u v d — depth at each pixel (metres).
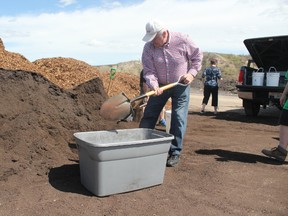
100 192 3.80
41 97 5.42
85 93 6.84
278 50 9.55
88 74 9.30
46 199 3.72
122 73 11.65
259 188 4.30
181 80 4.73
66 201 3.70
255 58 10.23
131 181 3.98
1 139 4.56
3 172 4.10
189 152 5.80
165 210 3.61
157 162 4.15
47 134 5.06
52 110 5.41
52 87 5.84
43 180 4.16
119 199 3.81
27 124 4.88
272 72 9.57
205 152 5.85
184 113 4.93
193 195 4.01
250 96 9.85
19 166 4.28
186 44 4.64
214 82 10.96
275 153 5.38
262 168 5.09
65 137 5.29
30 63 8.30
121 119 4.49
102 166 3.74
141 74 6.39
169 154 5.06
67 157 4.90
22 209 3.48
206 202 3.83
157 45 4.57
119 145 3.74
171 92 4.88
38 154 4.68
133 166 3.95
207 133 7.68
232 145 6.43
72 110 5.86
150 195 3.96
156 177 4.19
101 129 6.12
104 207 3.61
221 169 4.93
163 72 4.75
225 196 4.01
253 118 10.28
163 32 4.45
